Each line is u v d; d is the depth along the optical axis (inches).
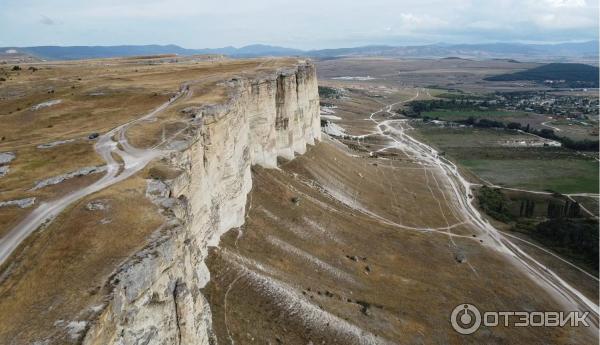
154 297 1244.5
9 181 1782.7
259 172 3875.5
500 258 3779.5
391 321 2501.2
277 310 2225.6
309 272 2738.7
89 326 986.1
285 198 3622.0
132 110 2942.9
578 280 3540.8
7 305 1079.0
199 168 2233.0
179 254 1406.3
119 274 1148.5
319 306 2353.6
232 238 2721.5
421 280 3127.5
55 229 1380.4
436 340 2480.3
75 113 2974.9
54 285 1128.2
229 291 2222.0
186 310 1381.6
